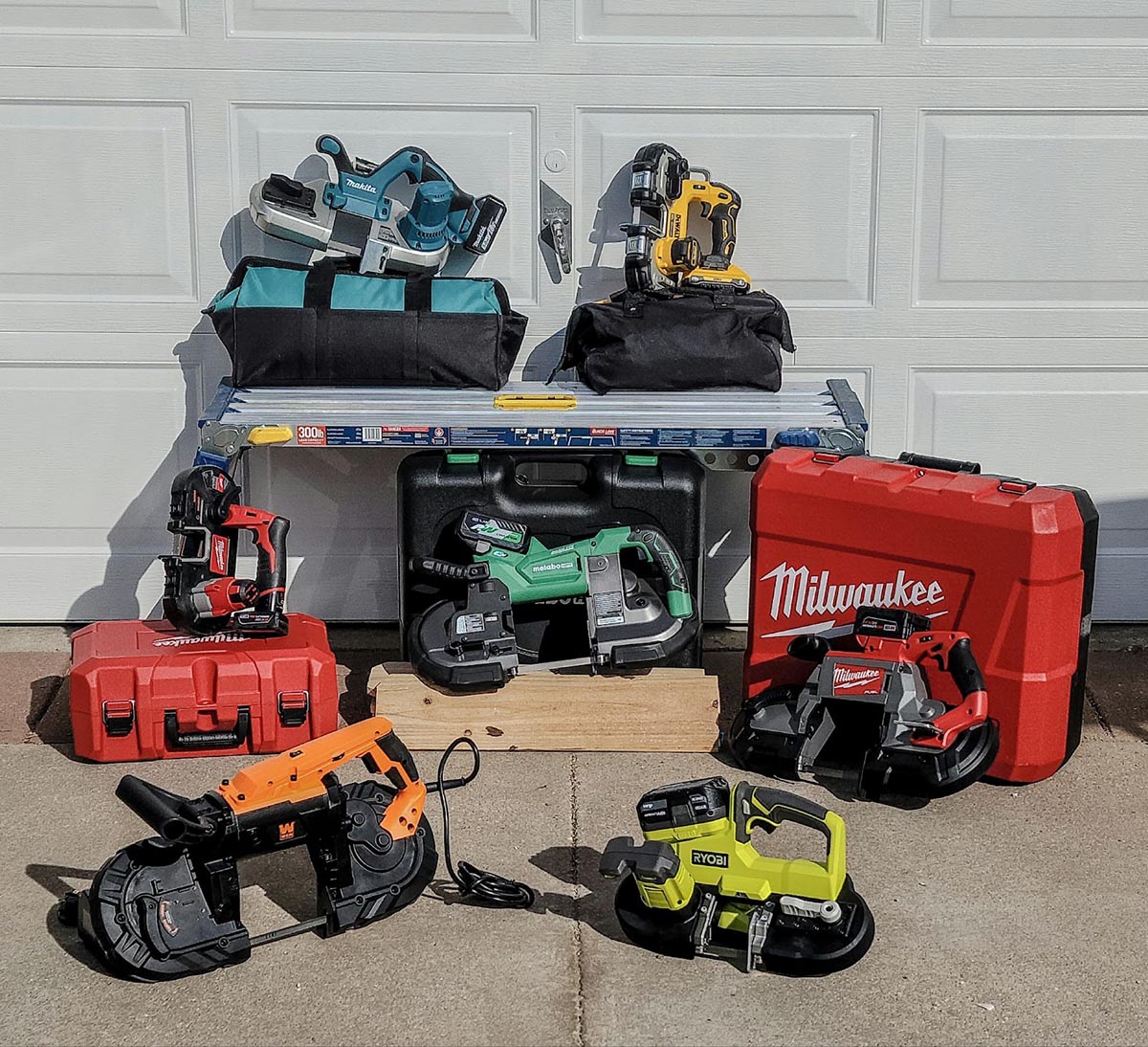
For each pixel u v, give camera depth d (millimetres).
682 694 3732
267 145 4375
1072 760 3746
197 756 3723
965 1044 2609
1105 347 4512
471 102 4363
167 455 4539
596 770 3662
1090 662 4383
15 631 4598
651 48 4332
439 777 3062
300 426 3803
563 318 4520
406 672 3836
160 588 4617
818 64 4344
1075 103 4363
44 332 4453
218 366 4488
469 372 4086
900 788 3432
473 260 4480
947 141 4395
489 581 3756
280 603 3818
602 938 2941
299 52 4316
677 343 4078
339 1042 2615
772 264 4480
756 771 3652
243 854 2855
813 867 2830
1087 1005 2721
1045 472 4602
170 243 4426
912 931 2955
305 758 2879
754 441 3850
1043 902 3061
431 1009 2709
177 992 2756
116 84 4320
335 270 4137
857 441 3863
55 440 4516
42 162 4363
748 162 4406
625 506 3924
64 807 3461
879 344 4512
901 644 3467
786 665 3838
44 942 2918
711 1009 2711
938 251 4461
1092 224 4445
